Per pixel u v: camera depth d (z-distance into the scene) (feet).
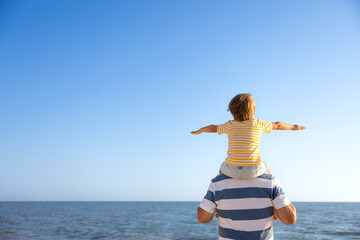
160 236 61.26
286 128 7.39
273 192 6.77
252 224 6.71
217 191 6.97
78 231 68.18
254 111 7.41
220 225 7.07
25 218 107.96
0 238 53.57
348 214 132.77
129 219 108.88
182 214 144.25
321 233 63.72
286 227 76.59
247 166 6.70
